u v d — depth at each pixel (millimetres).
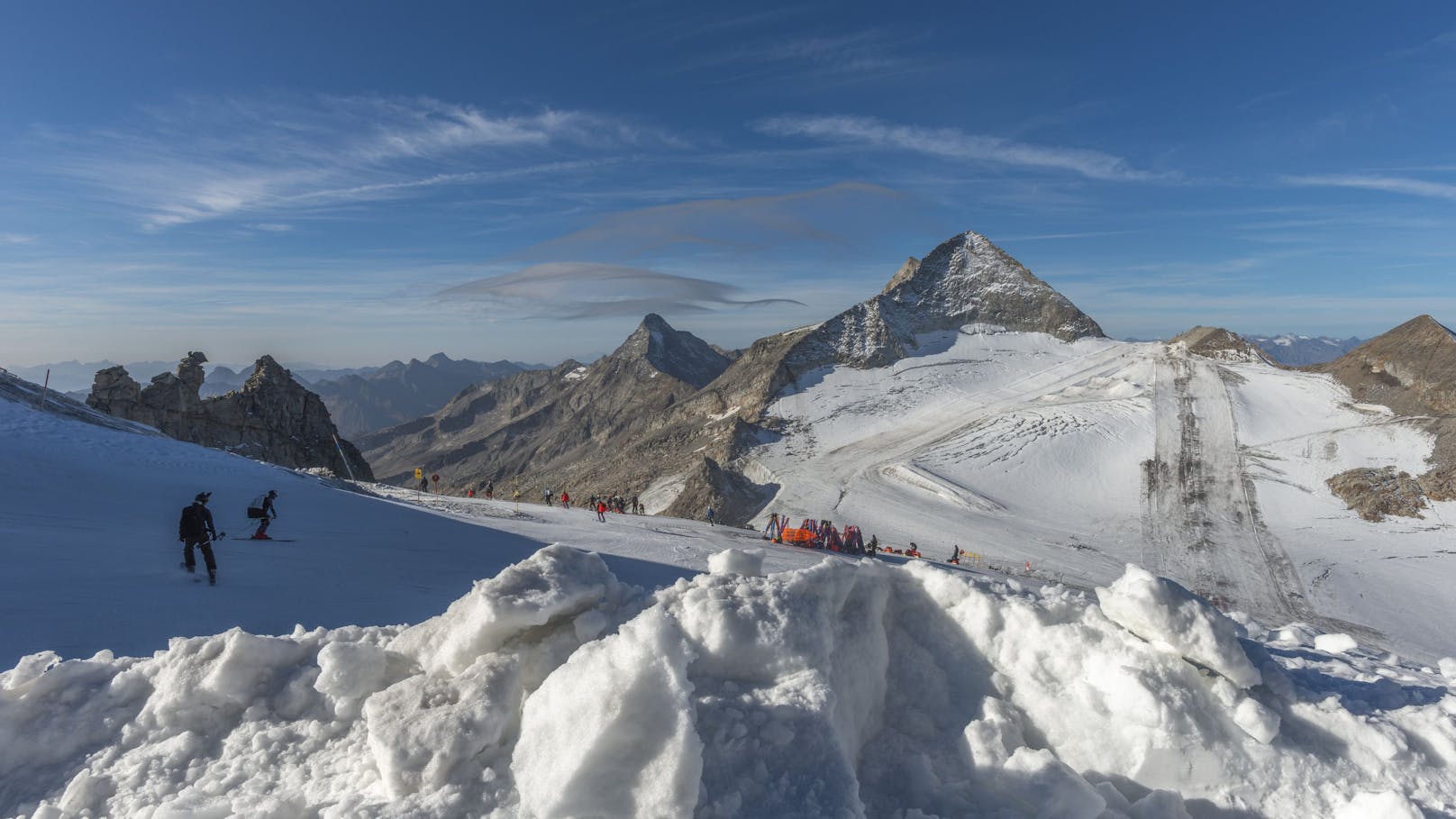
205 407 53312
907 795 4133
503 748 3875
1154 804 4062
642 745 3432
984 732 4383
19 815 3891
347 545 17094
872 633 4785
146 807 3723
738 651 4152
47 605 8812
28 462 20719
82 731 4371
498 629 4363
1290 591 40844
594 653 3723
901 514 56188
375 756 3803
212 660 4605
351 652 4473
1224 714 4559
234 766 4031
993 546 48656
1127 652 4762
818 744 3738
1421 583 41000
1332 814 4297
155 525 16375
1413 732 4816
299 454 59812
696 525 36250
